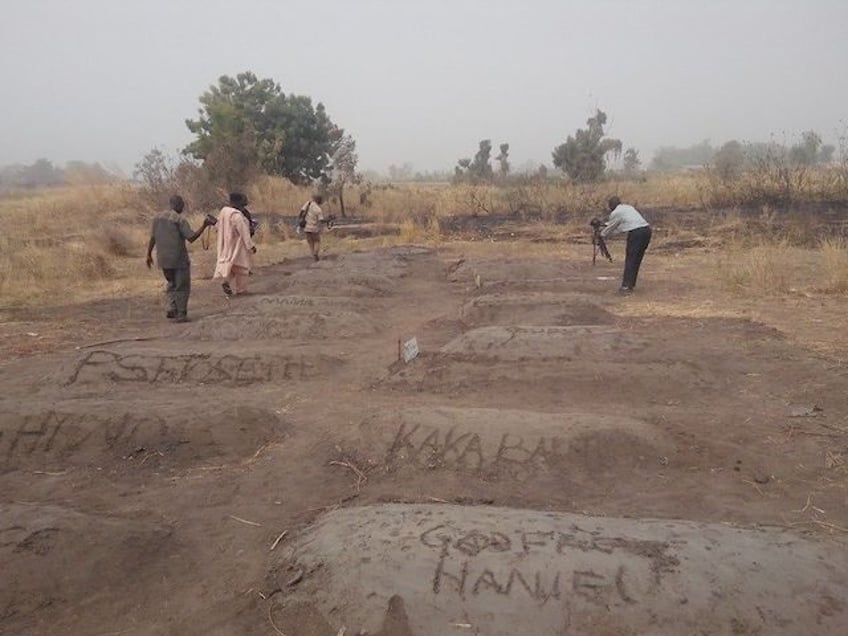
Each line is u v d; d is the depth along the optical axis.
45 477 5.20
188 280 10.30
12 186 52.59
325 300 10.77
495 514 4.15
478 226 20.59
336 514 4.32
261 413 5.97
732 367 7.15
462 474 5.06
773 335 8.16
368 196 26.77
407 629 3.32
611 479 4.96
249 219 12.39
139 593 3.79
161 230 9.96
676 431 5.57
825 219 17.38
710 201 21.52
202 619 3.56
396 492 4.87
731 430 5.59
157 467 5.31
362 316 9.62
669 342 8.13
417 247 17.80
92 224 22.33
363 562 3.68
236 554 4.14
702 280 11.99
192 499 4.82
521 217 21.78
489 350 7.77
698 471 5.05
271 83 31.66
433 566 3.62
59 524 4.05
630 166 43.38
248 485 5.02
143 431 5.60
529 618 3.34
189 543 4.26
